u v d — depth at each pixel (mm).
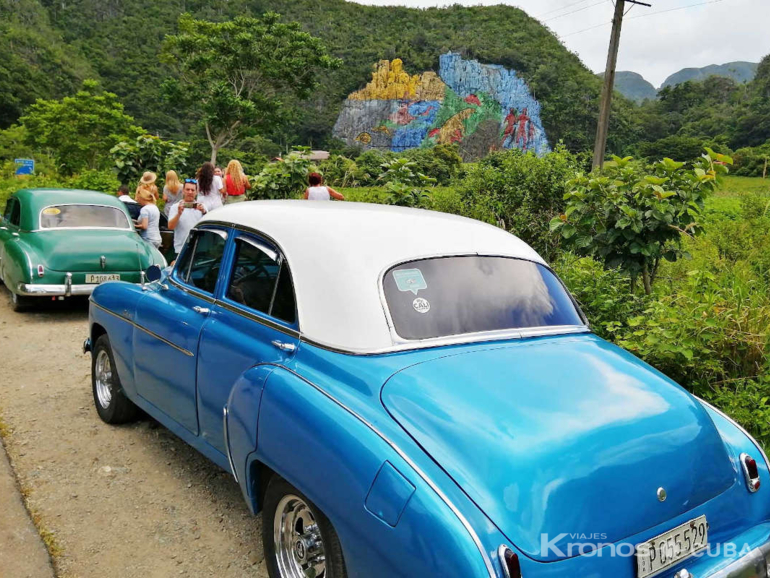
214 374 3309
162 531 3525
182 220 8328
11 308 9023
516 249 3385
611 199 6500
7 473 4105
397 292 2799
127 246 8516
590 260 6629
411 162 12219
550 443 2123
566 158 10703
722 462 2484
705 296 4938
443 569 1859
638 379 2646
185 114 161250
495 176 11008
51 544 3330
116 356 4551
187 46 54531
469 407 2254
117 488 3984
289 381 2619
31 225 8539
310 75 56531
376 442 2184
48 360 6660
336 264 2852
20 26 173625
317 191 10672
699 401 2895
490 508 1956
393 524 2006
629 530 2088
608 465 2135
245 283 3342
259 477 2857
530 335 2936
